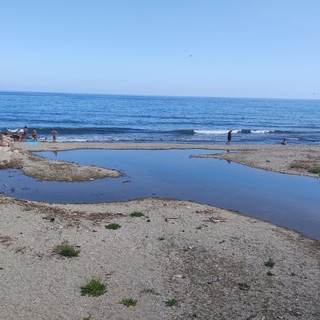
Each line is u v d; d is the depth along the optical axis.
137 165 39.81
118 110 145.00
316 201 27.44
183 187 30.78
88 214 21.95
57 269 14.75
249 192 29.66
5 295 12.66
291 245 18.48
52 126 80.62
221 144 60.03
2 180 30.80
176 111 151.00
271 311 12.42
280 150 52.00
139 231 19.45
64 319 11.49
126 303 12.48
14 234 17.98
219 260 16.25
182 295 13.25
